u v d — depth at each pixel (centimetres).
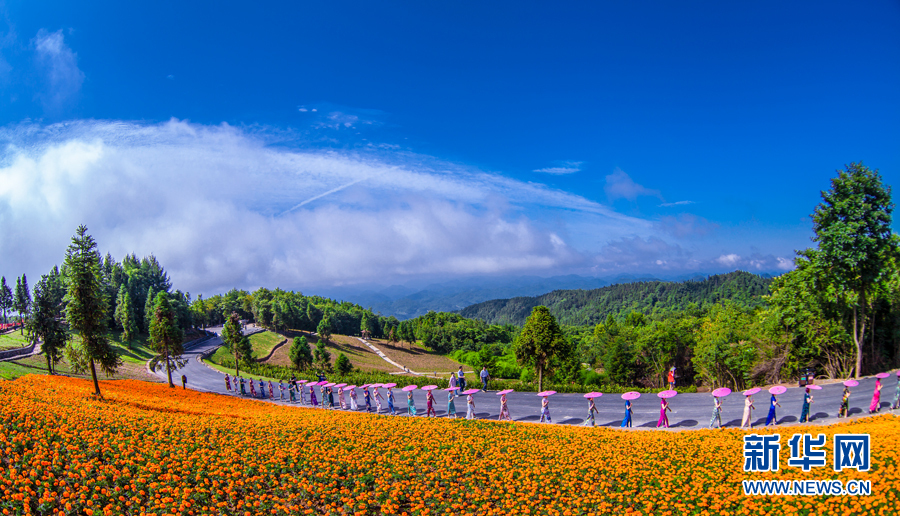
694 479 1608
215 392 4619
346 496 1502
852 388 3056
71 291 2991
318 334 11844
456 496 1545
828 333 4009
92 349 3003
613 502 1492
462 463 1839
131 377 5200
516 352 4141
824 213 3731
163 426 2077
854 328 3791
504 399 2928
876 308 4059
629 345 6594
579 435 2280
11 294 10750
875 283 3625
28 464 1456
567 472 1728
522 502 1502
